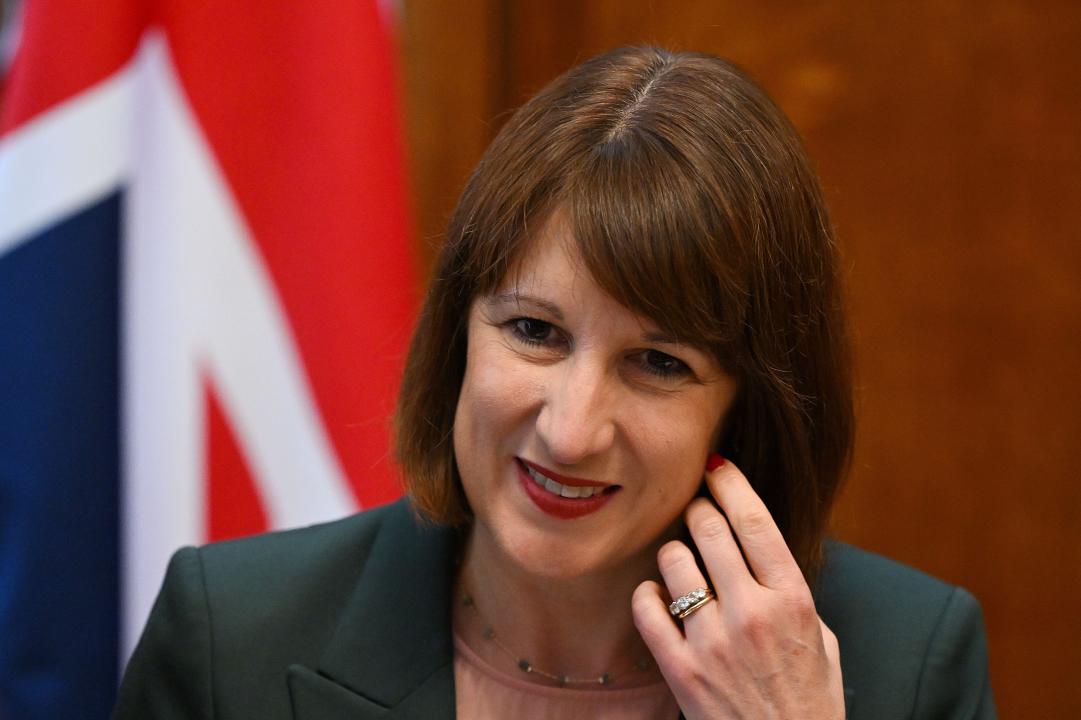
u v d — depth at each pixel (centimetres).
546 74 930
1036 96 928
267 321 726
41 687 700
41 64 704
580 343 446
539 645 522
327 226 729
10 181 702
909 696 535
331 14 738
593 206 430
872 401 952
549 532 470
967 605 569
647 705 524
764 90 487
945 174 931
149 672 522
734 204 442
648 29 922
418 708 512
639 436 457
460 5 915
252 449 721
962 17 920
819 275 486
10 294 698
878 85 925
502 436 466
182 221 718
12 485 700
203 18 725
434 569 537
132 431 709
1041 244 941
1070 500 966
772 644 470
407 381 516
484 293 466
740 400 501
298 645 521
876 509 960
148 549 705
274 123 735
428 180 923
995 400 954
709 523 487
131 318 712
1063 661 978
